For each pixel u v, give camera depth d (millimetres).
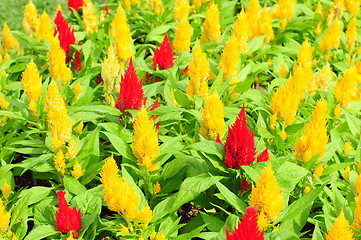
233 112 5496
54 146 4430
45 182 5508
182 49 6547
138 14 8672
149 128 4145
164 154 4266
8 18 13078
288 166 4102
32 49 6805
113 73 5195
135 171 4613
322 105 4426
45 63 6727
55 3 14062
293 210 3836
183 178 4969
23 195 4574
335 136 5273
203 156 4367
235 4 9305
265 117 5352
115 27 6383
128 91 4605
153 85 5547
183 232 4520
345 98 5445
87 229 4086
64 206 3713
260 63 6930
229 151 3963
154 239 3785
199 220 4555
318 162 4699
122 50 6102
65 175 4598
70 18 8562
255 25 7324
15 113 5305
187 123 5570
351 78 5391
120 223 3850
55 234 4043
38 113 5133
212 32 6898
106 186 3654
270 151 5059
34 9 7453
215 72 5992
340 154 5238
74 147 4551
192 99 5434
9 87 6332
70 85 5918
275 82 6402
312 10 9273
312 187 4562
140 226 3902
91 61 6645
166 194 4520
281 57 7020
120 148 4508
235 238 2840
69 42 6371
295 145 4598
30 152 4859
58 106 4617
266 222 3553
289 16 7836
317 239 3674
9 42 7488
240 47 6551
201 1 8445
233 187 4309
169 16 8258
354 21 7191
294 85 4832
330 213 4234
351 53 7633
